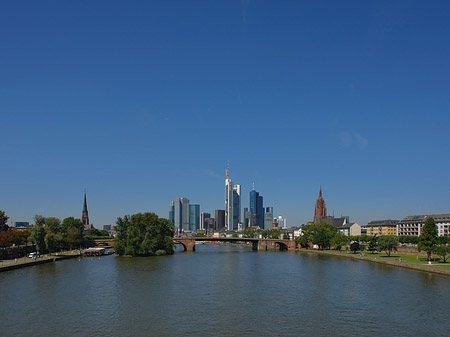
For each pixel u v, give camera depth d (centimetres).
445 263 17550
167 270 16825
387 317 8781
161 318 8694
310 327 8062
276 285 12912
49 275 14912
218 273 15938
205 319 8619
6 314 8975
